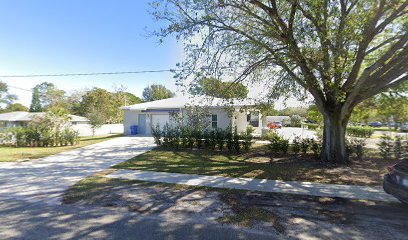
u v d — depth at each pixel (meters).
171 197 4.73
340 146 8.21
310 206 4.21
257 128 21.44
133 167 7.73
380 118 11.38
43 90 48.59
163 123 20.06
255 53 6.68
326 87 7.22
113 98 32.72
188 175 6.58
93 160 9.09
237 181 5.93
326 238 3.04
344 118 8.25
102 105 27.83
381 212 3.93
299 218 3.68
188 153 10.54
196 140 11.62
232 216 3.77
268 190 5.18
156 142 12.45
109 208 4.13
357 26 5.70
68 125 15.94
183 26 6.37
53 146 13.74
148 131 20.58
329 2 5.53
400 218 3.69
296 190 5.17
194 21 6.38
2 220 3.62
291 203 4.37
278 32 6.41
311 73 6.91
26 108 51.44
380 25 6.00
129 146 13.26
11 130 14.02
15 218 3.69
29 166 7.99
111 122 31.14
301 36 5.89
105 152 11.15
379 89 7.19
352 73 7.21
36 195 4.86
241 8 6.48
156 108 19.31
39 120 14.80
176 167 7.67
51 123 14.66
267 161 8.60
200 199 4.61
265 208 4.12
